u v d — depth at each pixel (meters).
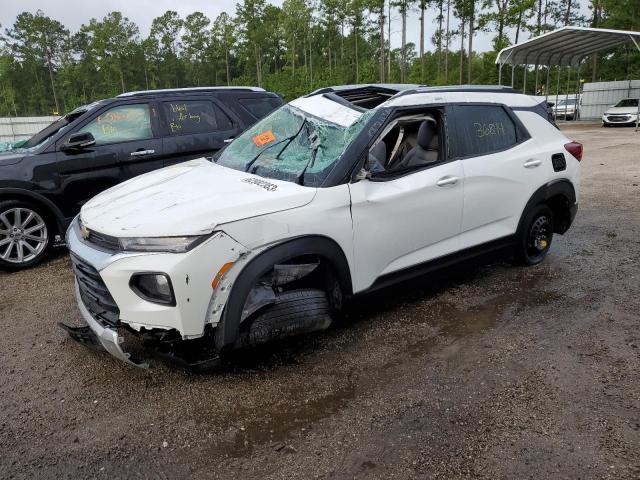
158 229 2.65
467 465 2.32
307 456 2.41
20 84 89.50
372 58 64.56
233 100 6.86
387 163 4.36
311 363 3.25
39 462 2.42
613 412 2.69
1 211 5.26
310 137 3.67
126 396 2.94
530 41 21.41
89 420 2.73
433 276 3.91
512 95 4.57
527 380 3.01
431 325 3.77
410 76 51.69
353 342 3.52
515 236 4.50
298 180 3.25
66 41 94.44
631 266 4.90
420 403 2.81
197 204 2.85
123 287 2.67
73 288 4.80
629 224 6.43
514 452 2.40
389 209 3.42
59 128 6.09
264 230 2.83
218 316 2.73
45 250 5.57
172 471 2.34
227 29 72.75
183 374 3.15
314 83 45.03
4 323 4.04
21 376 3.21
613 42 22.39
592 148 14.86
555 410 2.71
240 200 2.88
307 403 2.83
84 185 5.69
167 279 2.59
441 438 2.52
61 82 88.75
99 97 82.62
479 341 3.51
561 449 2.41
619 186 8.84
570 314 3.89
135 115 6.12
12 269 5.38
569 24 51.09
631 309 3.95
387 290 3.59
